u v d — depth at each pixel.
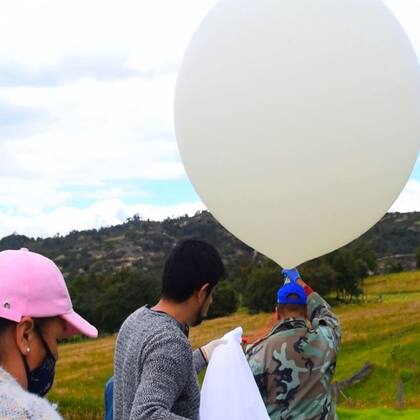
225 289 31.75
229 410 3.43
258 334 4.52
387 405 23.27
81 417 23.81
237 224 4.25
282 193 3.95
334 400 4.39
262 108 3.84
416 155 4.27
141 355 2.92
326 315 4.43
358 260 45.25
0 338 1.94
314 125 3.81
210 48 4.04
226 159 4.00
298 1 3.92
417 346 28.12
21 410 1.72
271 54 3.83
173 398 2.85
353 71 3.82
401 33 4.18
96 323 31.48
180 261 3.10
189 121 4.13
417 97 4.15
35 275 2.01
